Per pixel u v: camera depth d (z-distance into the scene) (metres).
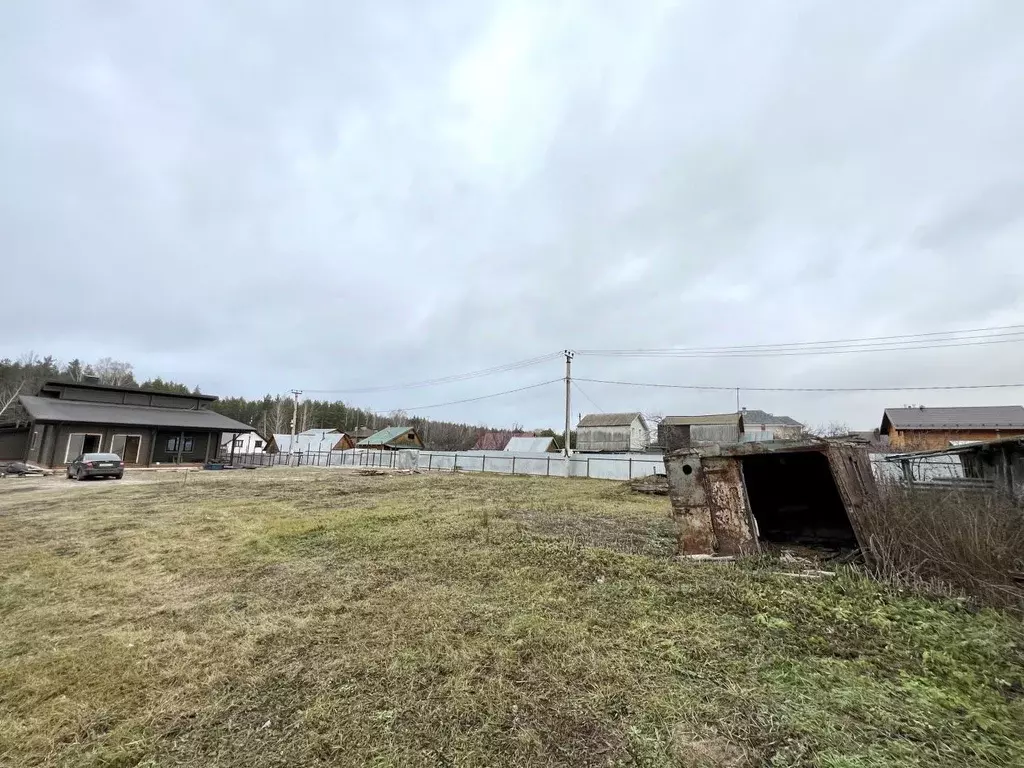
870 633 3.39
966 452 10.17
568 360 27.41
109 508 11.00
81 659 3.35
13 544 7.25
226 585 5.10
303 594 4.72
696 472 5.88
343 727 2.48
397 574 5.28
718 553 5.58
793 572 4.77
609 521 8.62
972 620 3.52
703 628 3.56
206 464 27.64
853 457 5.49
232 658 3.34
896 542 4.58
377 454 33.59
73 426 24.98
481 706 2.63
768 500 7.84
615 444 42.16
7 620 4.16
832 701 2.55
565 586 4.64
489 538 6.79
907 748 2.15
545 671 3.00
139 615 4.24
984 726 2.29
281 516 9.60
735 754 2.15
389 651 3.37
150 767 2.22
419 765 2.17
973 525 4.50
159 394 31.42
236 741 2.41
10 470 21.45
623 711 2.54
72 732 2.52
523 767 2.13
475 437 61.00
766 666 2.97
